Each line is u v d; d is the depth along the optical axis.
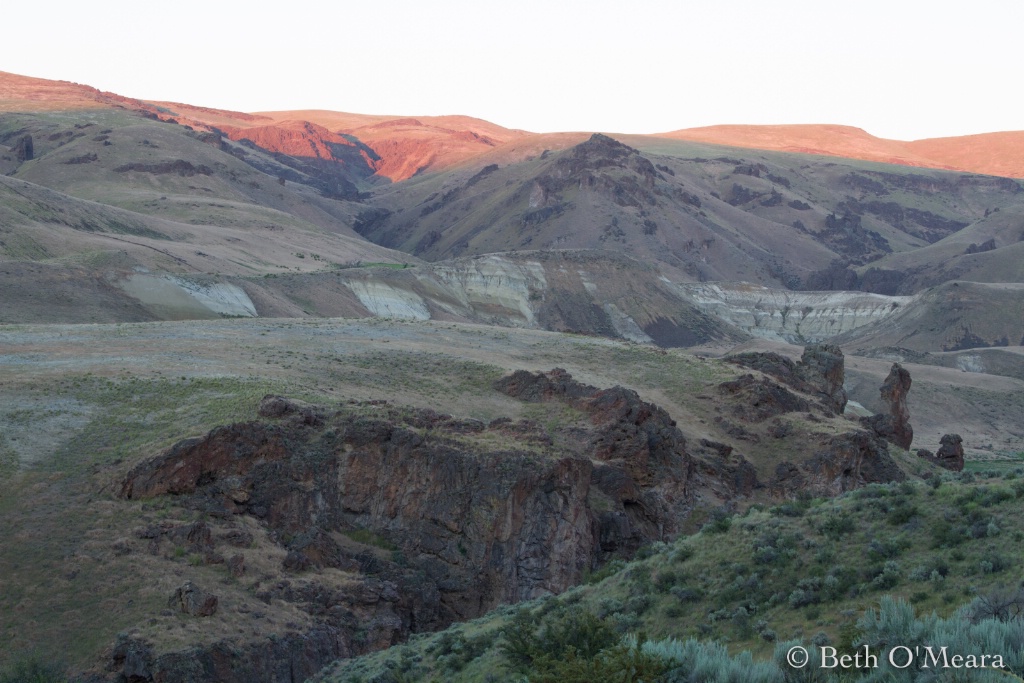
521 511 64.06
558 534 64.38
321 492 63.69
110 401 73.62
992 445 196.12
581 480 67.94
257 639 48.16
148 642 45.91
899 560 35.31
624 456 80.06
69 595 49.66
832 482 90.75
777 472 91.94
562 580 63.25
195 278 197.88
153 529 54.91
